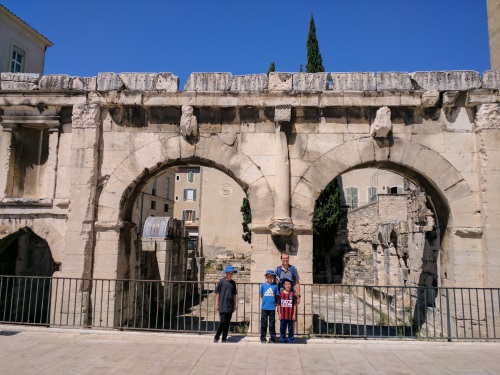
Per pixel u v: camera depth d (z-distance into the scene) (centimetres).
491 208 1094
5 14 2144
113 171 1202
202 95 1182
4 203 1207
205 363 742
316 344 882
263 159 1182
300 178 1165
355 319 1600
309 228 1137
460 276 1105
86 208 1168
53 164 1223
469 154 1152
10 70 2209
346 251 3253
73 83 1222
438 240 1252
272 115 1195
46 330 972
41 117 1242
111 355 785
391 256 2020
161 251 1761
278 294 939
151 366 721
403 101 1146
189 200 5738
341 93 1159
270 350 833
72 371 691
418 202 1560
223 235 3844
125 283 1230
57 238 1191
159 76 1208
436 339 991
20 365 721
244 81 1189
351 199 4194
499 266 1073
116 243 1173
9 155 1239
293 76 1186
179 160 1218
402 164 1162
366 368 723
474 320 1084
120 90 1197
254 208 1156
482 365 744
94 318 1138
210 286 2783
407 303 1712
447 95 1135
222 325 900
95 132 1195
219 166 1197
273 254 1135
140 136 1215
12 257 1534
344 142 1177
